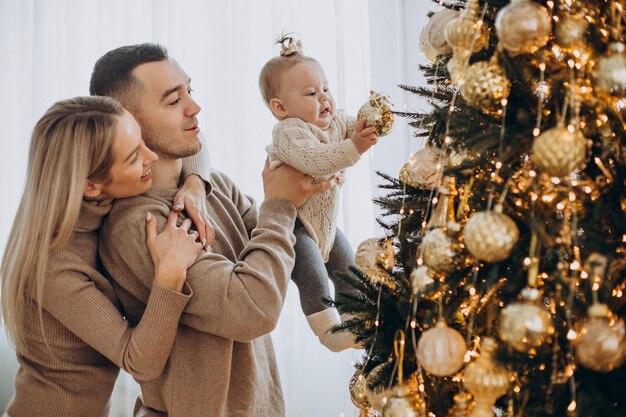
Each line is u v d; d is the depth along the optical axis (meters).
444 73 1.10
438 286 0.91
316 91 1.68
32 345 1.35
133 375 1.29
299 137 1.56
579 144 0.78
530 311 0.78
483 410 0.87
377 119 1.47
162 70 1.40
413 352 1.00
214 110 2.68
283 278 1.34
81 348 1.37
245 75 2.64
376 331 1.02
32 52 2.91
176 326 1.27
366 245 1.16
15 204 2.92
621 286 0.83
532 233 0.82
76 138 1.27
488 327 0.95
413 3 2.43
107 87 1.41
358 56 2.48
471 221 0.82
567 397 0.84
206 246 1.37
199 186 1.47
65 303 1.29
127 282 1.35
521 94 0.90
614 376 0.83
